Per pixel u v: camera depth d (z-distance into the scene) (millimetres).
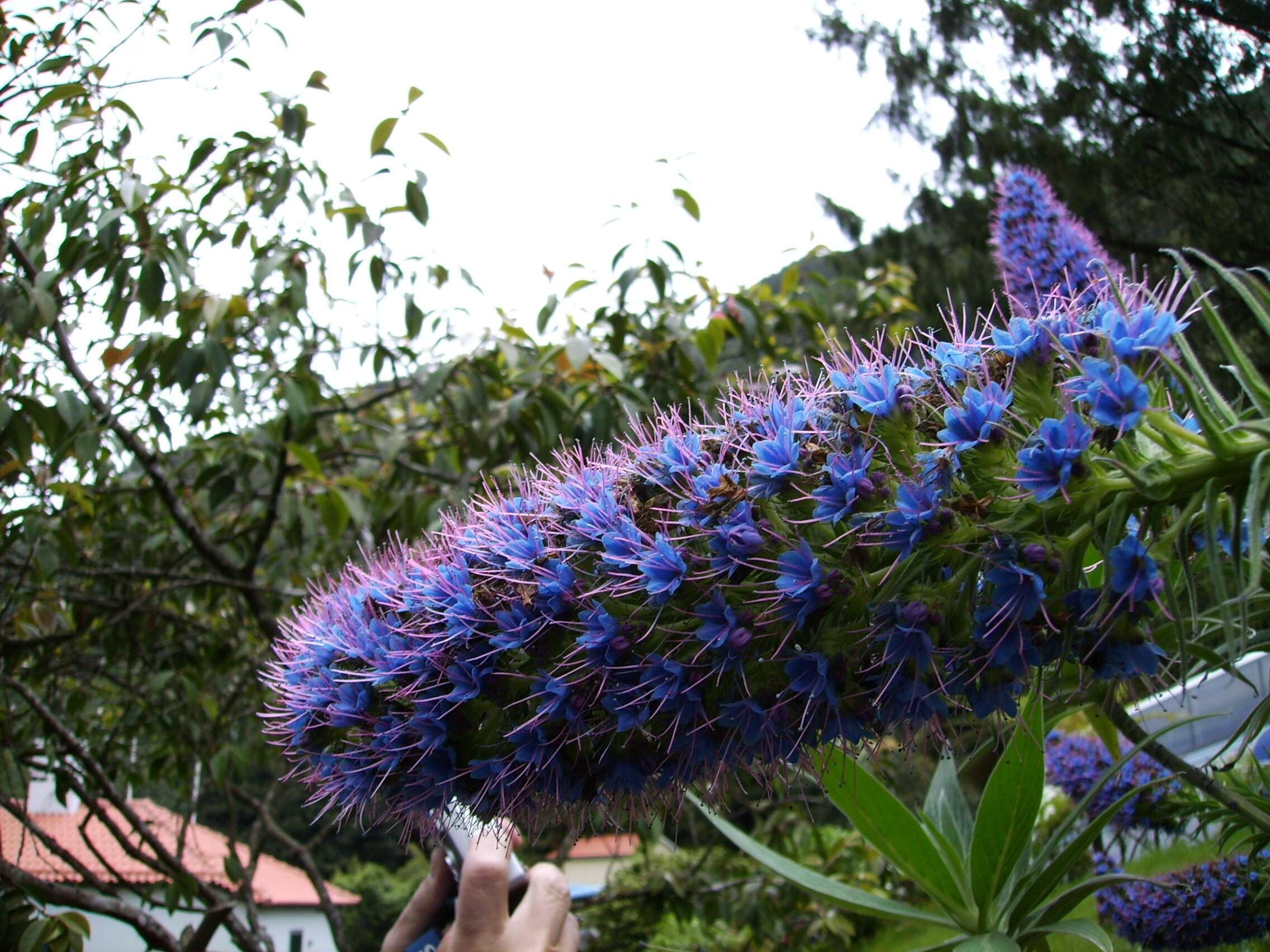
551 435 4449
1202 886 2209
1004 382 1368
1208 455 1219
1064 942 2643
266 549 5852
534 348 4992
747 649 1398
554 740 1476
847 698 1382
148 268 3570
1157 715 2402
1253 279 1277
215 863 9383
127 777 5117
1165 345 1288
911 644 1310
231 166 3961
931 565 1350
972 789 3062
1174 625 1443
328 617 1788
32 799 9539
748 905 5367
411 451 5324
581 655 1463
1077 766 3191
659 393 4887
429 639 1550
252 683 5387
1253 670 2730
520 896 2391
